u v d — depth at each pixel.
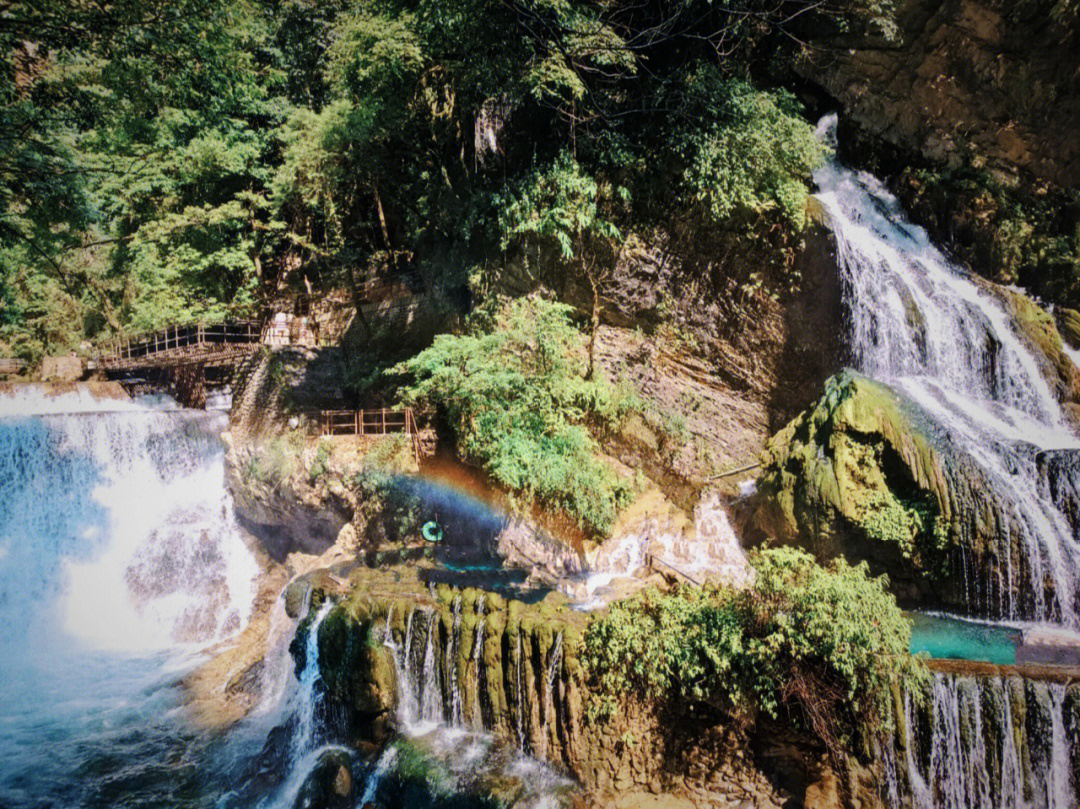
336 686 13.65
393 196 22.73
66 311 32.12
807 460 13.58
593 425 16.25
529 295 17.06
